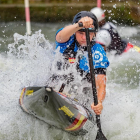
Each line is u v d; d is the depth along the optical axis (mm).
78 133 10719
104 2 39250
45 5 41062
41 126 10906
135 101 13406
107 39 17922
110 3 38875
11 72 12492
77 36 9922
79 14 10148
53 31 32625
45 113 9734
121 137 11141
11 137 10797
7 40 26625
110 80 16719
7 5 41438
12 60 13320
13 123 11117
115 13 36469
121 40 20422
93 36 10227
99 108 9703
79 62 10359
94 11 18047
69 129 10367
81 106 10547
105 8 37312
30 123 11008
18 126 11055
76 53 10305
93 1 43406
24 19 39531
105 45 17859
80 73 10484
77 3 42781
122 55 20062
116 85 15812
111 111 12438
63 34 9852
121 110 12578
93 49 10266
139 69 18422
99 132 10102
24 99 10281
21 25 36531
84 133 10781
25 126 11016
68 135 10930
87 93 11125
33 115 10633
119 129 11602
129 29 33281
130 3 38188
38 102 9484
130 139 11031
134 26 35156
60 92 10508
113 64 19328
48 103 9250
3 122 11102
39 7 40406
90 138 10859
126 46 20500
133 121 12047
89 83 10781
